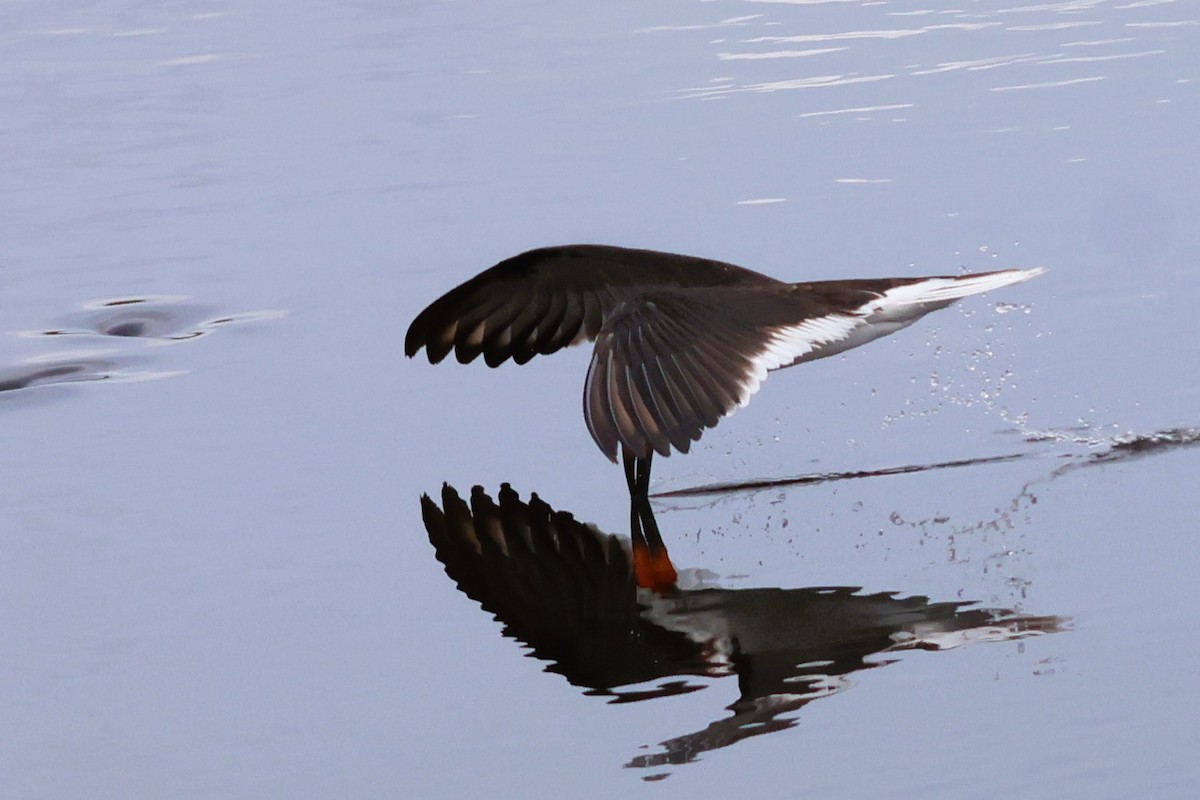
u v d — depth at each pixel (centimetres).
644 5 2705
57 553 1026
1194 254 1456
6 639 915
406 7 2805
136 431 1234
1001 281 853
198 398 1299
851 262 1497
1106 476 1059
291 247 1680
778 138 1919
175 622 928
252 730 806
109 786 762
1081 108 1945
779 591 927
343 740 791
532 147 1956
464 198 1783
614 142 1948
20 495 1120
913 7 2577
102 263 1681
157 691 851
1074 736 744
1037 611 872
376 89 2273
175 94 2322
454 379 1305
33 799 755
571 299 941
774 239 1575
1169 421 1140
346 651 884
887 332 865
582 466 1139
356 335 1420
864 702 789
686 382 753
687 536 1020
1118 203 1611
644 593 941
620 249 922
